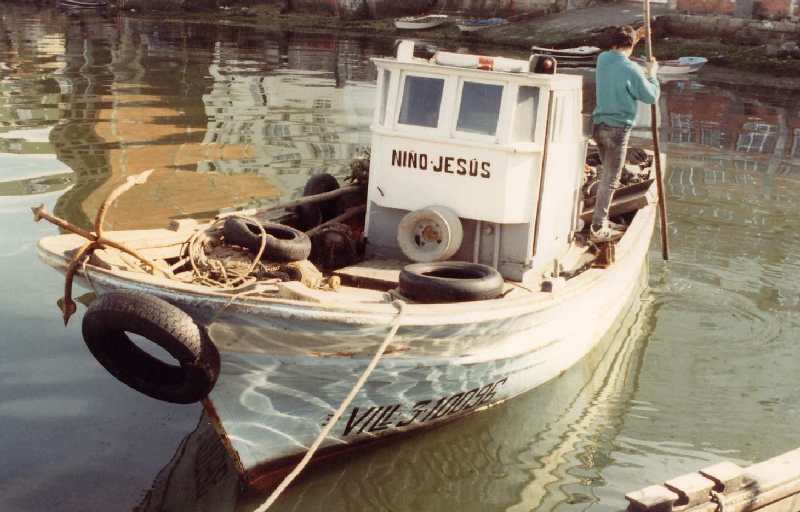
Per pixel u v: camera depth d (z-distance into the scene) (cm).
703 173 1506
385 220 735
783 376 785
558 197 749
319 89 2131
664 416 716
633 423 703
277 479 614
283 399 582
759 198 1355
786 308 930
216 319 532
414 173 705
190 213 1108
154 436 640
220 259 631
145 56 2633
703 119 2034
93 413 661
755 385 768
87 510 548
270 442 597
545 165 683
